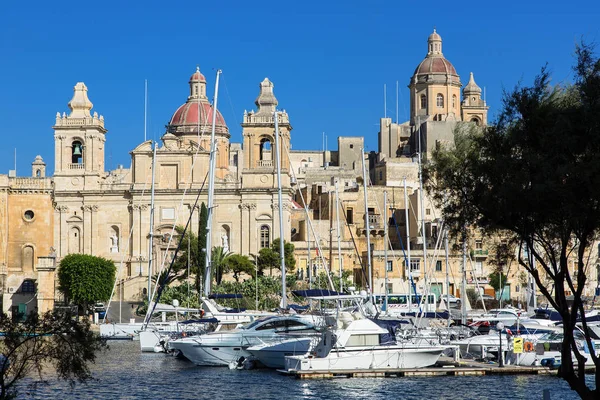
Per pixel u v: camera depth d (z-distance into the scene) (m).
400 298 146.75
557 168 45.81
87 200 180.88
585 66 46.94
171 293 138.38
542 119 47.06
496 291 163.88
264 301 137.12
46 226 172.75
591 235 50.16
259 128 180.88
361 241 191.75
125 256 179.88
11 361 54.53
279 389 75.94
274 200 179.25
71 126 181.88
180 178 180.25
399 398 71.56
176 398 72.69
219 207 180.12
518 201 46.97
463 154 51.19
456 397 71.69
